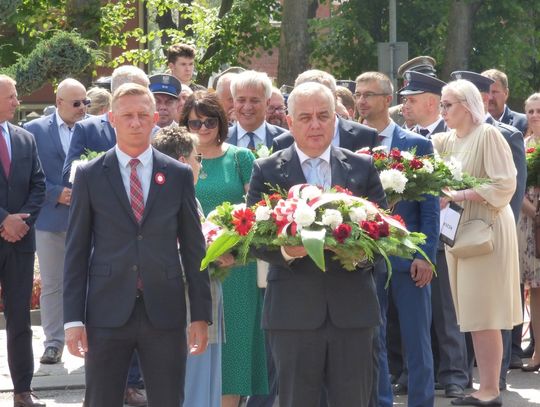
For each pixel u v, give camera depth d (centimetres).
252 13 3316
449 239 877
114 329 621
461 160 888
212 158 800
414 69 1085
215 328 718
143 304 626
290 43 2575
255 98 890
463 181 812
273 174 648
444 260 961
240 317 769
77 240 630
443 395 951
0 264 892
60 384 995
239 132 899
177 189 638
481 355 898
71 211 634
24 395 898
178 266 634
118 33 2953
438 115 1023
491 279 888
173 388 632
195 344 648
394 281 833
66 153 1075
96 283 626
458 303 899
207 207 788
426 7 2953
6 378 1023
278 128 909
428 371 833
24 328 898
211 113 787
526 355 1130
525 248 1059
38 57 1692
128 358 632
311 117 637
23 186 912
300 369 614
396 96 2059
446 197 851
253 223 602
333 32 3031
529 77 3031
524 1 2992
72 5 2516
